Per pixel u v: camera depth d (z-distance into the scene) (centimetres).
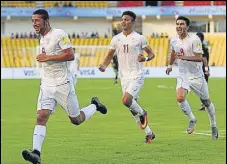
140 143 1659
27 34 7531
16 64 6769
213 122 1759
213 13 7238
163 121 2275
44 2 7588
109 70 6028
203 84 1773
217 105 2995
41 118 1253
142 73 1678
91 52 6944
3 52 6888
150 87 4406
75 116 1325
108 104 3061
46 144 1650
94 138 1784
